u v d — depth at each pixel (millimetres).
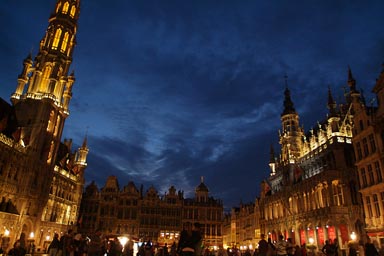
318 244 49656
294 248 25125
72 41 80312
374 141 40594
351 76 51969
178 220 107438
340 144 50719
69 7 81938
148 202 108125
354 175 48062
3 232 52438
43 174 65812
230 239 105375
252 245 83250
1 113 60000
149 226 105188
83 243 24953
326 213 47594
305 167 61156
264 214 74938
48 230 69000
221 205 113812
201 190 116375
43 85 71938
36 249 61875
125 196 107688
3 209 53500
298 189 58219
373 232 38750
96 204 104688
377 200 39188
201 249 12695
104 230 101375
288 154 67688
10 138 56656
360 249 29812
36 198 62625
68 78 78625
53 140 71062
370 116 41594
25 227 59875
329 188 48094
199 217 110500
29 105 67312
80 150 95938
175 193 111500
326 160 54125
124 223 104312
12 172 56594
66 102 76812
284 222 62406
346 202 46719
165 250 32469
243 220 95125
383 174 38094
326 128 57094
